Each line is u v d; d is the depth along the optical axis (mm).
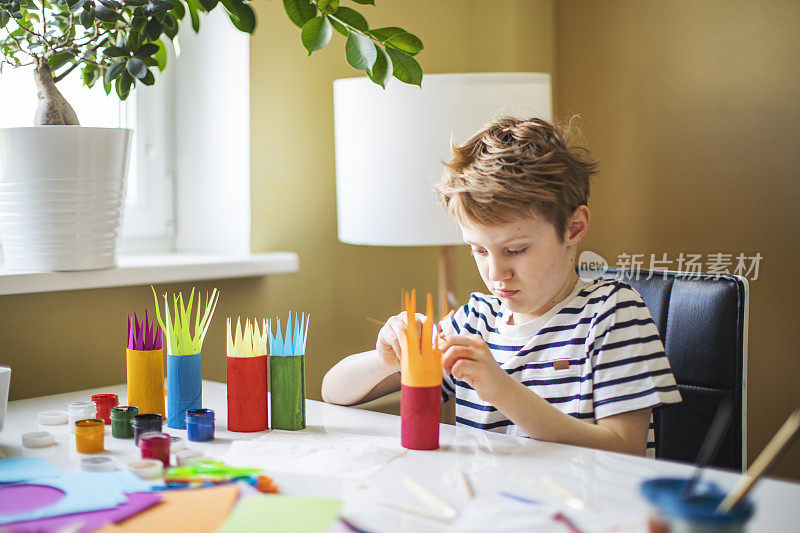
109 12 1074
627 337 993
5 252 1220
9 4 1079
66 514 624
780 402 2004
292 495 682
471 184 943
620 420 946
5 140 1150
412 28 1959
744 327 1150
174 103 1701
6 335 1234
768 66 1992
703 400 1161
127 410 904
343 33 1083
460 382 1096
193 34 1677
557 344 1046
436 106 1481
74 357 1325
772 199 1999
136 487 693
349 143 1561
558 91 2350
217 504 641
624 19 2225
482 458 791
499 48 2174
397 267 1960
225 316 1556
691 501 498
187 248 1718
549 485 692
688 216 2141
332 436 889
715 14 2068
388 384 1121
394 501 659
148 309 1428
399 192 1508
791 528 594
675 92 2146
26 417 1012
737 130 2049
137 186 1635
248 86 1604
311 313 1754
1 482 708
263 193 1649
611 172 2268
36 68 1172
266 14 1635
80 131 1162
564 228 987
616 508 633
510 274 973
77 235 1208
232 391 914
